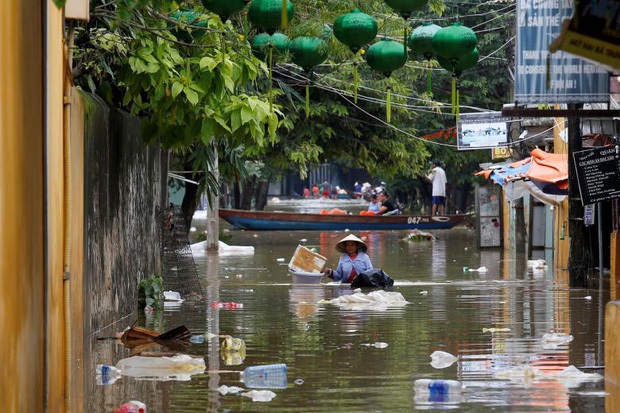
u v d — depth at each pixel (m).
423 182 102.12
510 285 37.16
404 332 24.14
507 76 67.94
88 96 23.78
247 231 80.12
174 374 19.08
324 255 55.25
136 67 24.05
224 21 20.80
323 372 19.03
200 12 23.91
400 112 55.53
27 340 14.38
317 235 75.25
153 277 30.95
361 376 18.58
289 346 22.12
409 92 55.78
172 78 24.62
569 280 36.00
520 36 29.39
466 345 22.08
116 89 30.77
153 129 27.59
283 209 135.75
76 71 25.84
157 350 21.78
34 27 15.27
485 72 71.56
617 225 41.50
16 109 13.89
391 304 30.33
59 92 17.89
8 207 13.30
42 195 15.75
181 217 33.91
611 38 11.40
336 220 80.56
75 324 20.48
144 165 31.80
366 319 26.67
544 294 33.44
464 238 72.69
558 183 43.31
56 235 17.16
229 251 57.50
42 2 15.80
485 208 62.06
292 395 16.97
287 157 54.53
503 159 67.56
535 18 29.36
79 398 17.05
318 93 53.62
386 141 56.62
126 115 28.45
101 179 24.66
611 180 34.88
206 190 41.53
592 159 35.16
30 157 14.89
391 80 51.09
